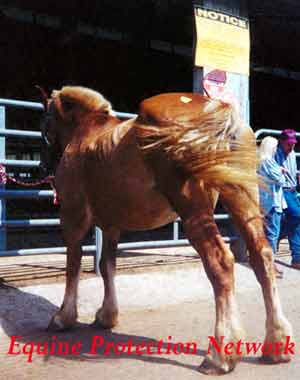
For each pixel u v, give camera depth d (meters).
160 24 13.54
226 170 3.66
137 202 4.14
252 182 3.80
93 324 5.08
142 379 3.74
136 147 4.03
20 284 6.00
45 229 13.02
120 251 8.77
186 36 14.81
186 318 5.44
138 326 5.15
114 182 4.23
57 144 5.42
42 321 5.24
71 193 4.77
